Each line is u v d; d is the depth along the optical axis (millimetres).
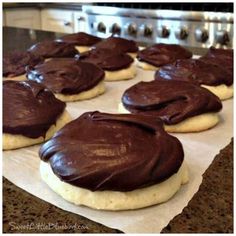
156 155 131
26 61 287
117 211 128
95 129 142
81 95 248
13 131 172
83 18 543
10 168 154
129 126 142
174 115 193
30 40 406
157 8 499
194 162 159
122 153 131
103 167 127
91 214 126
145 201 128
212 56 299
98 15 504
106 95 261
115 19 488
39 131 177
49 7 587
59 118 191
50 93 198
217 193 135
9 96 187
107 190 127
